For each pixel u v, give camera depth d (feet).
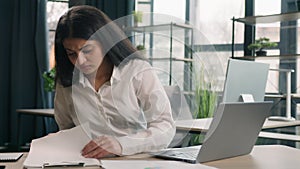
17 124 16.63
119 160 3.61
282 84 12.84
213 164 3.67
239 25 14.14
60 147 3.84
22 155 4.02
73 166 3.39
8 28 17.08
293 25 12.81
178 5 15.72
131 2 16.28
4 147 16.63
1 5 16.98
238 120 3.77
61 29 3.49
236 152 4.04
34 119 16.90
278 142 10.43
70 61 3.59
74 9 3.55
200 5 15.10
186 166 3.48
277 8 13.44
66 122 4.01
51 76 14.40
